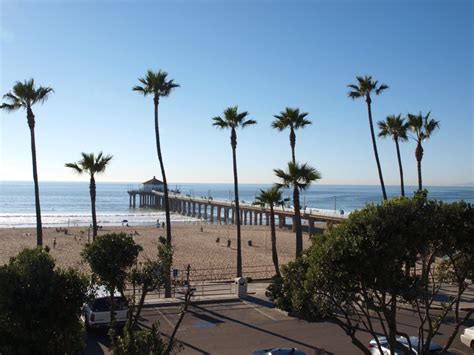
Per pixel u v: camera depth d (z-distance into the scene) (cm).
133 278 1195
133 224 9825
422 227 1022
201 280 3478
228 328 1952
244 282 2477
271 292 2319
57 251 5403
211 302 2375
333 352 1675
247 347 1723
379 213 1042
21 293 1024
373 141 3186
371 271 998
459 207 1108
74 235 7150
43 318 1030
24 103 2494
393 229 1018
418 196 1094
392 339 1102
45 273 1058
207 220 11675
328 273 1024
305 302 1159
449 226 1090
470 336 1759
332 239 1035
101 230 7844
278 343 1770
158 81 2700
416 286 1033
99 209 15462
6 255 5112
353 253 988
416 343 1584
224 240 6831
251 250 5738
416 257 1071
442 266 1277
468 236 1088
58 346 1061
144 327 1928
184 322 2030
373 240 1001
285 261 4838
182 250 5566
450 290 2697
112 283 1230
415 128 2998
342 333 1892
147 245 5972
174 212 14262
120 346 1057
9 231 7606
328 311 1137
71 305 1068
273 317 2119
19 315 1008
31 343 1023
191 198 13012
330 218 6881
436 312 2230
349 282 1029
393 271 1009
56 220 10869
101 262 1220
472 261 1141
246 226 9319
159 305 2277
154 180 16912
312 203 18762
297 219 2745
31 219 10994
